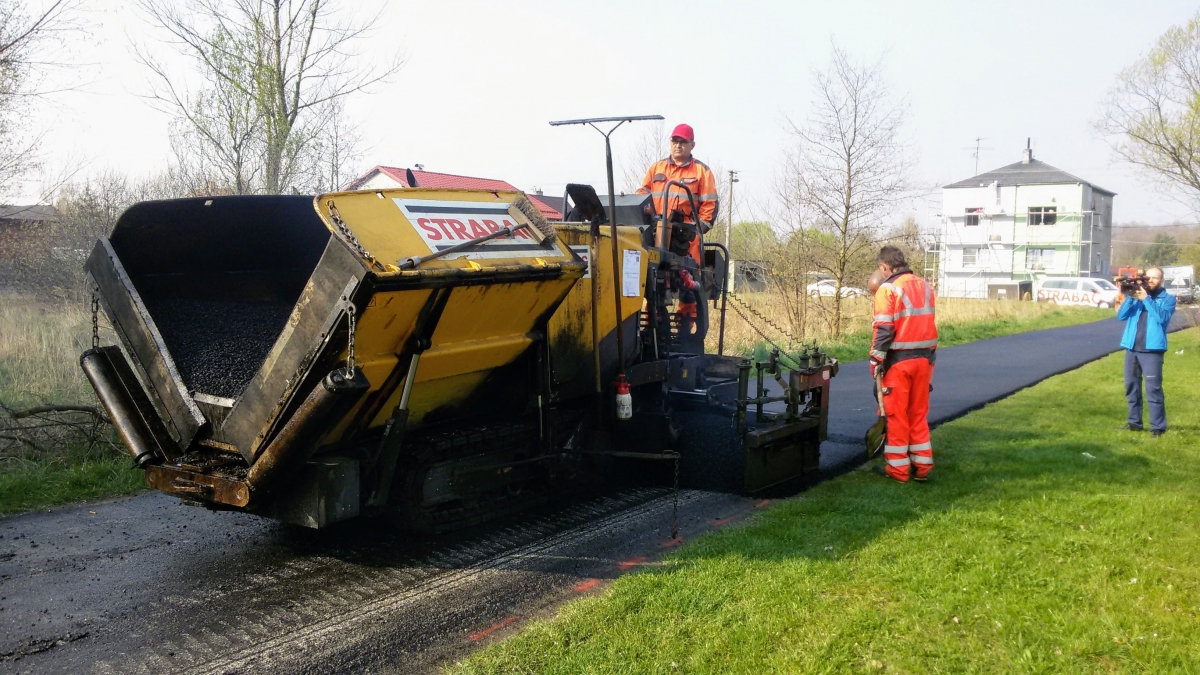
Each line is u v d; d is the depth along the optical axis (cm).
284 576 475
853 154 1858
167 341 502
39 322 1175
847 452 794
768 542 510
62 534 547
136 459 479
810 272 1944
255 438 429
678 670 349
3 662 367
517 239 504
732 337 1549
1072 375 1378
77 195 1600
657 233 724
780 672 348
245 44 1190
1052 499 608
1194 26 1958
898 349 662
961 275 6031
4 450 682
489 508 563
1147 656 368
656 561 495
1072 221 5709
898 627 395
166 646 385
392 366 450
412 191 460
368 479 482
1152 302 855
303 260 585
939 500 612
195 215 524
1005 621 400
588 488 654
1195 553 496
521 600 440
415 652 380
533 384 568
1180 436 847
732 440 664
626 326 652
